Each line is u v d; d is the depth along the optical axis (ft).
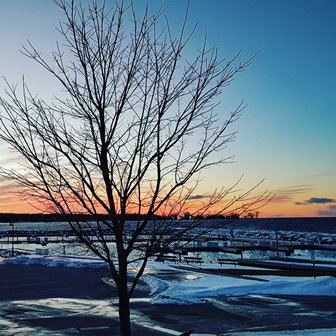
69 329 49.52
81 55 15.15
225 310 60.54
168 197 15.10
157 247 15.64
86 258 147.95
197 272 110.42
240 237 387.55
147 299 70.38
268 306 63.62
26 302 68.64
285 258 165.17
